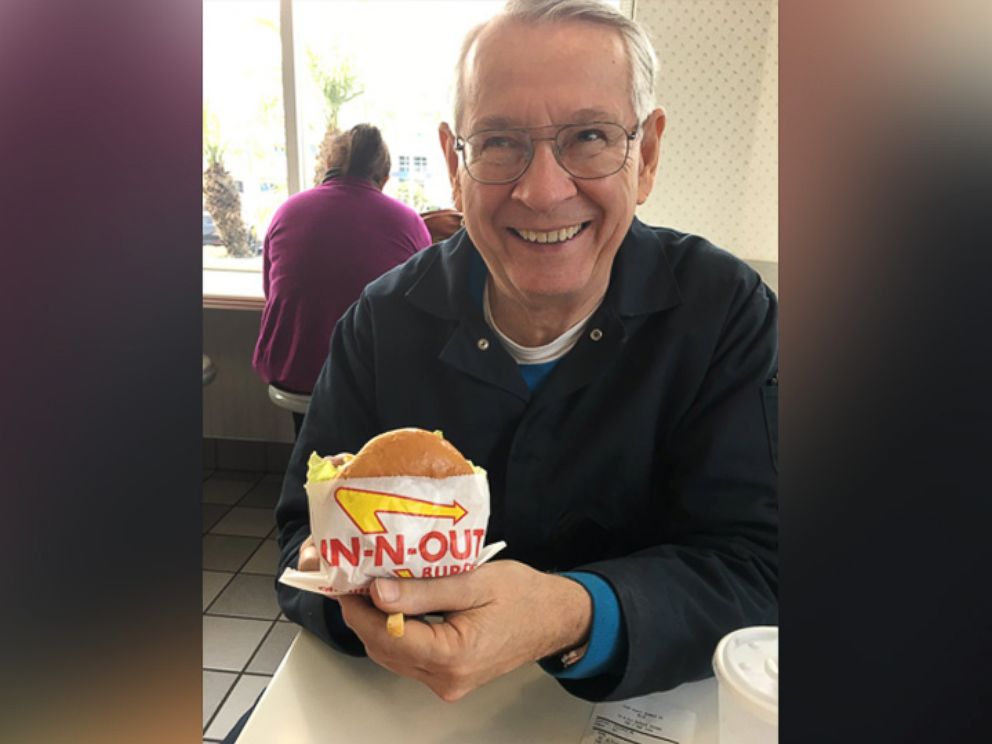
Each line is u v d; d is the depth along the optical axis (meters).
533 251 0.75
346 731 0.60
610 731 0.60
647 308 0.80
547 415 0.81
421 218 2.12
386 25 2.45
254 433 2.73
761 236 1.87
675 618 0.63
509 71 0.70
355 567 0.49
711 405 0.80
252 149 2.62
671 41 1.77
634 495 0.84
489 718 0.62
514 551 0.84
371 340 0.90
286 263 1.89
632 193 0.75
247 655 1.67
